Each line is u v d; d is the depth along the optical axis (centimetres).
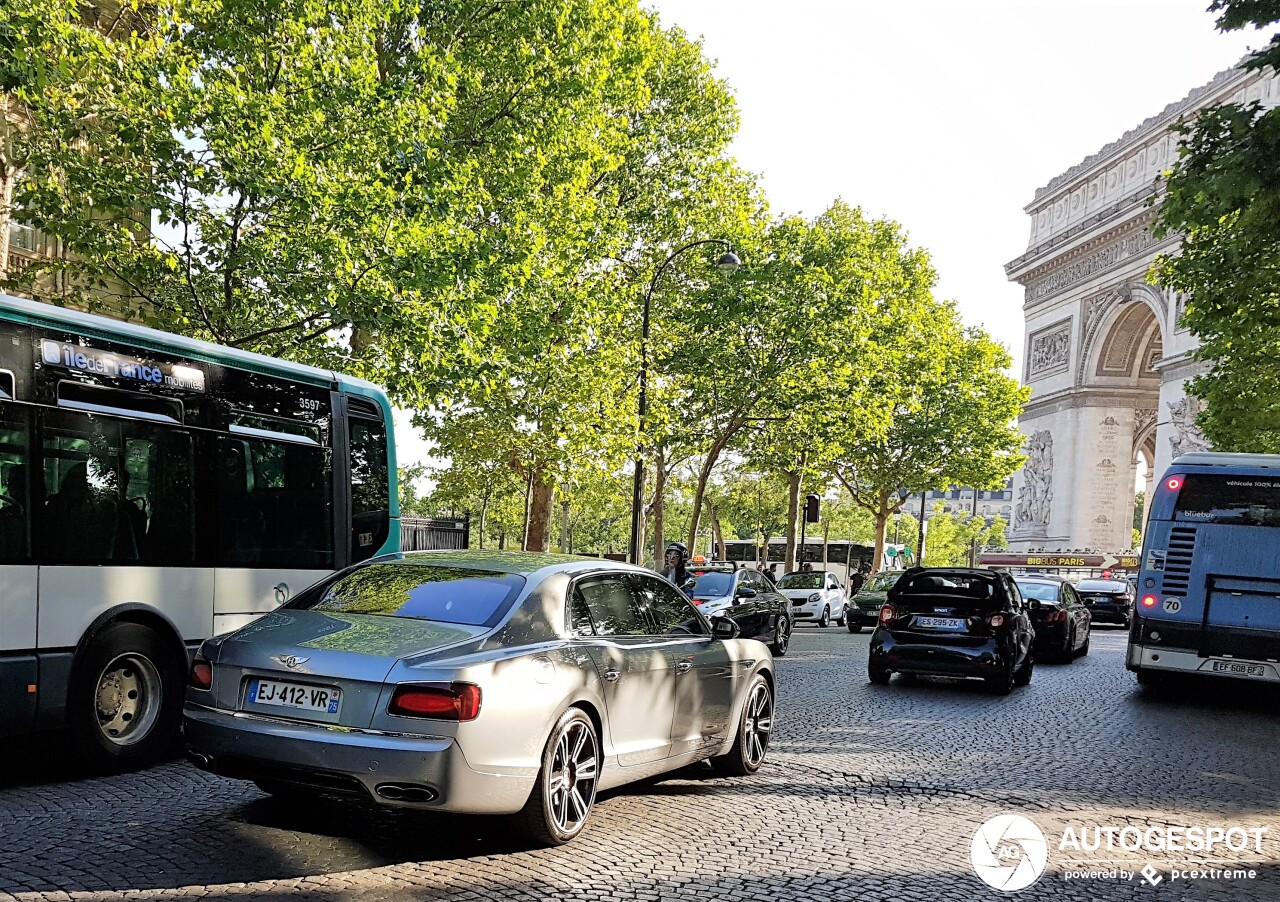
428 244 1639
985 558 7262
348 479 1022
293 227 1565
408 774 515
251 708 556
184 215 1534
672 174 3167
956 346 4941
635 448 2741
